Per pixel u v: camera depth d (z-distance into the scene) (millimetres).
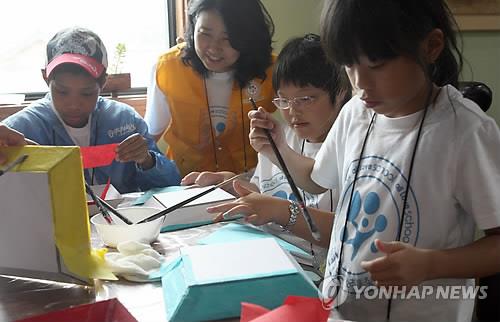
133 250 863
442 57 808
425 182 800
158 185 1476
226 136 1736
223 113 1713
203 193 1061
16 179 750
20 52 1939
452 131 782
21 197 755
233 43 1560
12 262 788
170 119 1743
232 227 994
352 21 710
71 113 1422
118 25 2051
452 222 792
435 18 758
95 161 1181
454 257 705
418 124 829
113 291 755
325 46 773
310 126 1225
